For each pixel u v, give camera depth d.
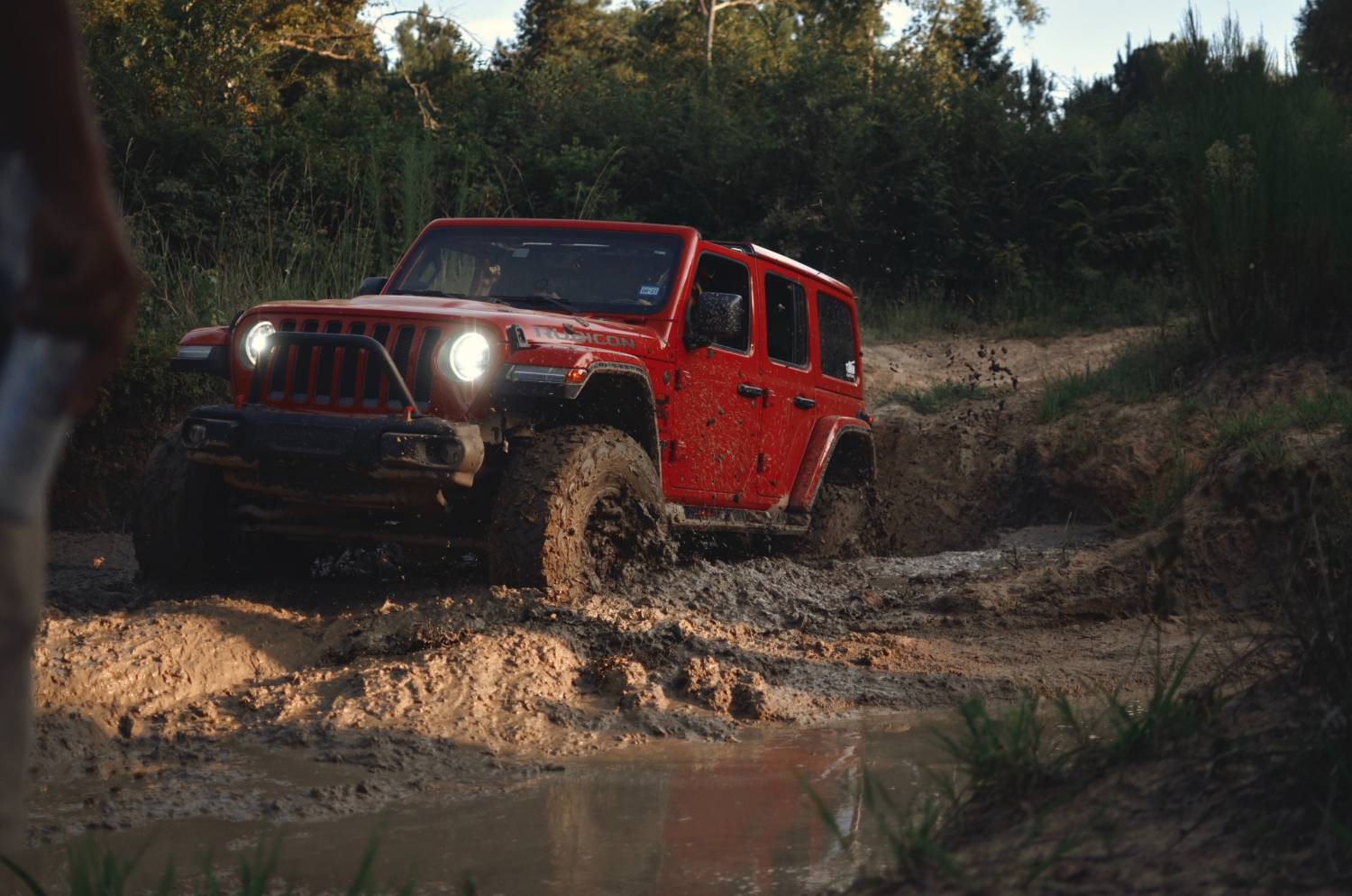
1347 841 1.84
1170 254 18.59
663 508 6.08
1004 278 18.59
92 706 3.97
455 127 19.31
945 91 21.31
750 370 7.22
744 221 20.06
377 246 13.38
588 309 6.55
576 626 4.99
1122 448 9.66
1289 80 10.95
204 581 5.91
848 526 8.50
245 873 2.28
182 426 5.54
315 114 18.11
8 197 0.87
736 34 38.91
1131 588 6.20
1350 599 2.67
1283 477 2.96
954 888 2.01
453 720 4.02
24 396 0.88
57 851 2.81
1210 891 1.81
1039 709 4.28
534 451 5.58
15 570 0.89
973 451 10.84
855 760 3.69
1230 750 2.32
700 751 3.84
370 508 5.55
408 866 2.69
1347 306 10.12
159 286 10.52
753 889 2.50
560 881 2.58
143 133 14.57
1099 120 21.08
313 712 4.05
